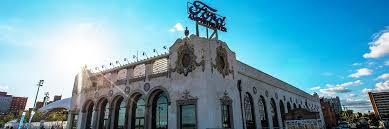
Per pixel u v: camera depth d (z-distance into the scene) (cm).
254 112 3331
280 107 4372
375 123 8356
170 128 2644
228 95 2792
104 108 3591
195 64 2677
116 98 3372
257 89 3634
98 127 3441
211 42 2798
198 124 2442
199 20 2975
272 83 4259
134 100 3198
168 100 2761
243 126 2900
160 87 2888
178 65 2814
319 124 3031
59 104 6316
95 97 3644
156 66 3094
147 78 3070
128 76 3316
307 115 3444
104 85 3584
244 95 3238
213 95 2539
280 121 4038
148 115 2912
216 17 3216
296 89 5650
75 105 3988
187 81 2672
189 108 2603
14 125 6291
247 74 3441
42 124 5144
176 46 2934
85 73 4059
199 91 2536
